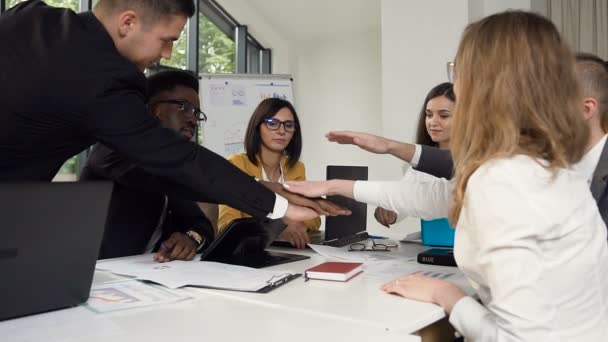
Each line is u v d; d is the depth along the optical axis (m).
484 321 0.84
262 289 1.05
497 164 0.82
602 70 1.18
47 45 1.07
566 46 0.87
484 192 0.81
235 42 6.14
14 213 0.82
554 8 4.14
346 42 5.92
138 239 1.73
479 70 0.88
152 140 1.14
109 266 1.29
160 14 1.21
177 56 5.30
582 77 1.16
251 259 1.44
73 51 1.07
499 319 0.80
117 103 1.09
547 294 0.77
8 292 0.82
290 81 4.74
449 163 1.66
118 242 1.68
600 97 1.16
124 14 1.19
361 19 5.61
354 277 1.20
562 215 0.80
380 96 5.70
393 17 4.17
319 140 6.17
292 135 2.45
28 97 1.06
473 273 0.91
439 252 1.41
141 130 1.13
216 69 5.86
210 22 5.71
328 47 6.06
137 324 0.82
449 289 0.95
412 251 1.66
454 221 0.94
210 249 1.39
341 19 5.70
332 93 6.05
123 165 1.58
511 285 0.77
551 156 0.83
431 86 4.00
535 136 0.84
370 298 0.99
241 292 1.04
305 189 1.45
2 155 1.11
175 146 1.17
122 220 1.69
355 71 5.88
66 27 1.10
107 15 1.19
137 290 1.05
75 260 0.91
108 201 0.95
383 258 1.51
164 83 1.81
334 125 6.05
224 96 4.48
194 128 1.88
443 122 2.33
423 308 0.92
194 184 1.22
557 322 0.77
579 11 4.04
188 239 1.49
